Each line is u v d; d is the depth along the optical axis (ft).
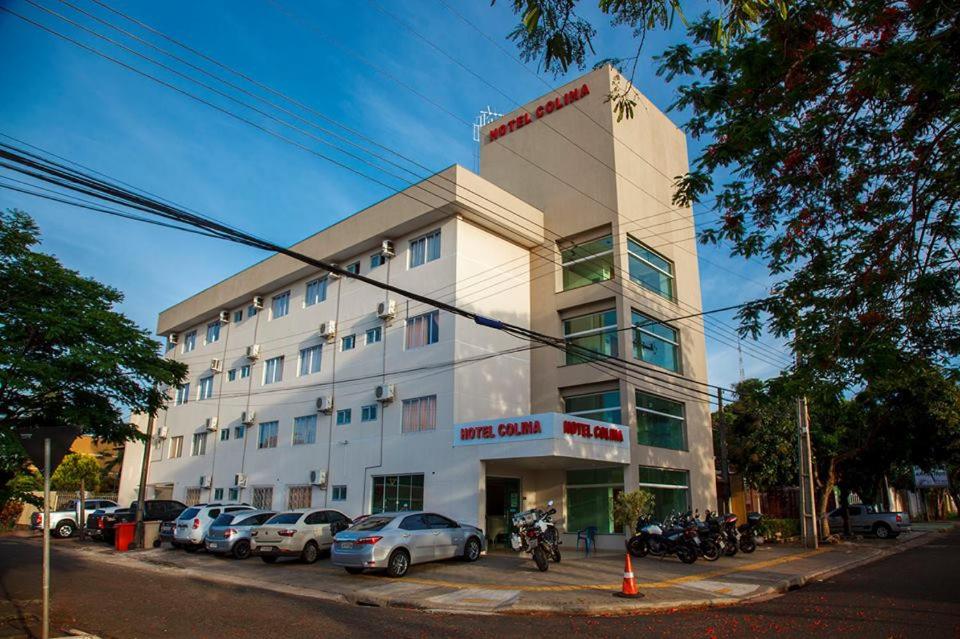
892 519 101.50
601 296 79.71
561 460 68.13
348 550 48.73
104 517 84.74
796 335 31.55
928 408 80.74
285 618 34.24
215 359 118.42
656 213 88.89
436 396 75.97
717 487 107.45
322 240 95.91
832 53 26.53
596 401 78.74
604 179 82.53
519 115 95.71
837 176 31.09
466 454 70.33
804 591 45.27
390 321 84.64
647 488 76.07
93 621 33.71
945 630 30.48
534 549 51.96
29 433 30.94
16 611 36.40
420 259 83.10
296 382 98.43
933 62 24.14
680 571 51.80
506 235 84.69
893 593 42.63
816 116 28.94
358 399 86.79
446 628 31.99
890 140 29.55
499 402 78.95
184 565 59.88
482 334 78.84
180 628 31.89
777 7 23.13
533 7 20.30
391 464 79.00
